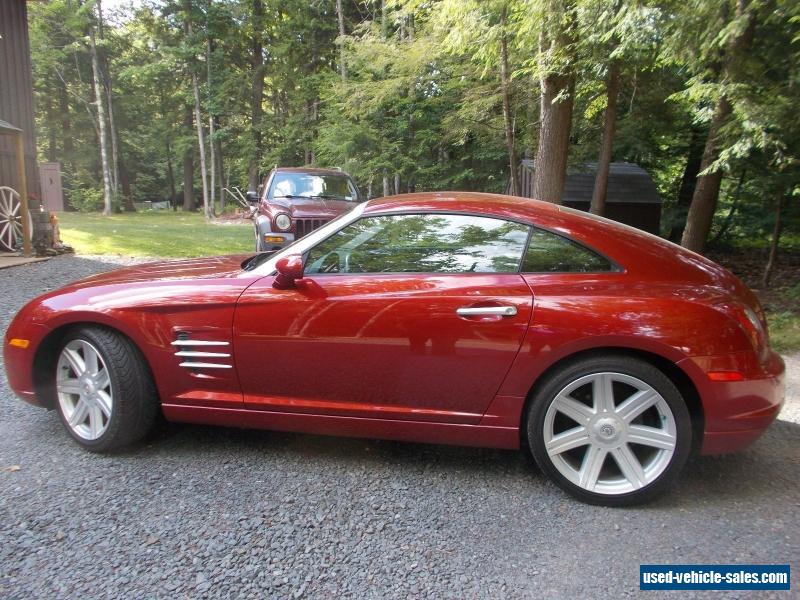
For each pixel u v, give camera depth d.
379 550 2.27
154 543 2.28
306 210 8.48
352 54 18.20
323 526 2.43
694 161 14.15
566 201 13.55
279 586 2.04
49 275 8.73
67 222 21.06
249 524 2.43
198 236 16.02
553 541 2.35
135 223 22.11
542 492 2.76
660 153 15.47
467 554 2.25
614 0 6.42
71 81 34.38
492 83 12.84
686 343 2.51
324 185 9.89
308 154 27.02
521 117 13.40
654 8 6.02
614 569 2.16
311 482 2.82
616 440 2.61
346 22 24.59
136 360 3.03
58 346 3.20
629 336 2.54
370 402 2.87
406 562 2.19
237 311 2.92
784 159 6.43
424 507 2.60
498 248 2.85
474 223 2.91
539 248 2.81
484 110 13.59
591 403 2.66
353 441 3.31
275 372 2.92
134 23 32.12
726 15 5.63
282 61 26.61
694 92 6.16
